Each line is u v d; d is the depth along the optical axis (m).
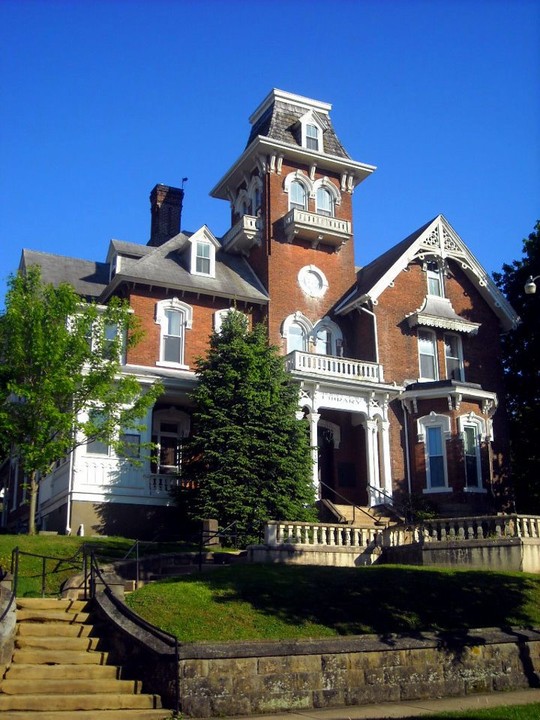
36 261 38.59
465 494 33.78
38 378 26.95
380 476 34.28
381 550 23.91
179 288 34.91
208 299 35.88
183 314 35.16
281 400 29.25
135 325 30.14
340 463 35.69
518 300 42.69
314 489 28.59
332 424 36.00
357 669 13.62
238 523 25.95
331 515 30.12
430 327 38.06
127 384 28.05
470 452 34.97
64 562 21.14
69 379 26.20
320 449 36.00
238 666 12.73
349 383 33.53
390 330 37.31
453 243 39.88
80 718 11.62
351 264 39.69
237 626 15.09
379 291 37.06
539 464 40.16
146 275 34.38
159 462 32.22
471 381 38.66
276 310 37.09
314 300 38.19
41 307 27.23
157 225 44.09
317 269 38.66
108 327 33.50
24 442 26.41
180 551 24.67
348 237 38.97
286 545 22.77
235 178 42.03
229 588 17.06
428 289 38.97
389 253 41.00
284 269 37.91
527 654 15.38
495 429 38.41
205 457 27.62
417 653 14.24
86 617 15.32
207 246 36.84
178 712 12.16
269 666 12.95
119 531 29.53
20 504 39.25
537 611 17.66
